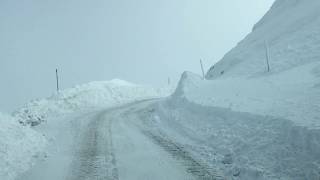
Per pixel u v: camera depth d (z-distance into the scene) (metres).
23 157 14.20
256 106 17.69
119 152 14.72
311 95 17.20
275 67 32.09
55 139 19.11
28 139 16.77
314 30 37.03
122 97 46.47
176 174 11.02
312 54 31.56
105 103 41.38
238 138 14.15
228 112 18.20
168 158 13.11
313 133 10.38
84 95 40.50
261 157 11.42
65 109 35.22
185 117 22.34
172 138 17.22
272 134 12.73
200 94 27.86
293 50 34.69
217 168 11.41
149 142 16.52
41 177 11.73
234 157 12.27
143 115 28.48
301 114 13.19
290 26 42.88
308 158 9.95
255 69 34.62
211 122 18.73
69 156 14.59
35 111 31.30
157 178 10.76
